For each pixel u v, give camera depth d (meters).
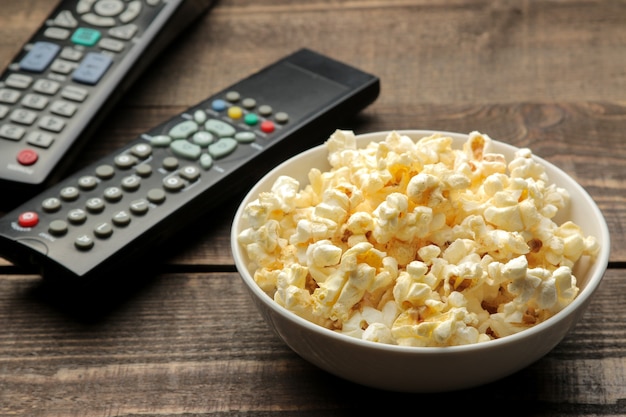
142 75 0.75
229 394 0.56
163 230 0.62
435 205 0.55
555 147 0.69
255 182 0.66
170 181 0.63
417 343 0.51
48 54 0.71
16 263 0.61
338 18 0.80
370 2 0.81
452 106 0.73
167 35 0.75
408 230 0.54
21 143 0.66
